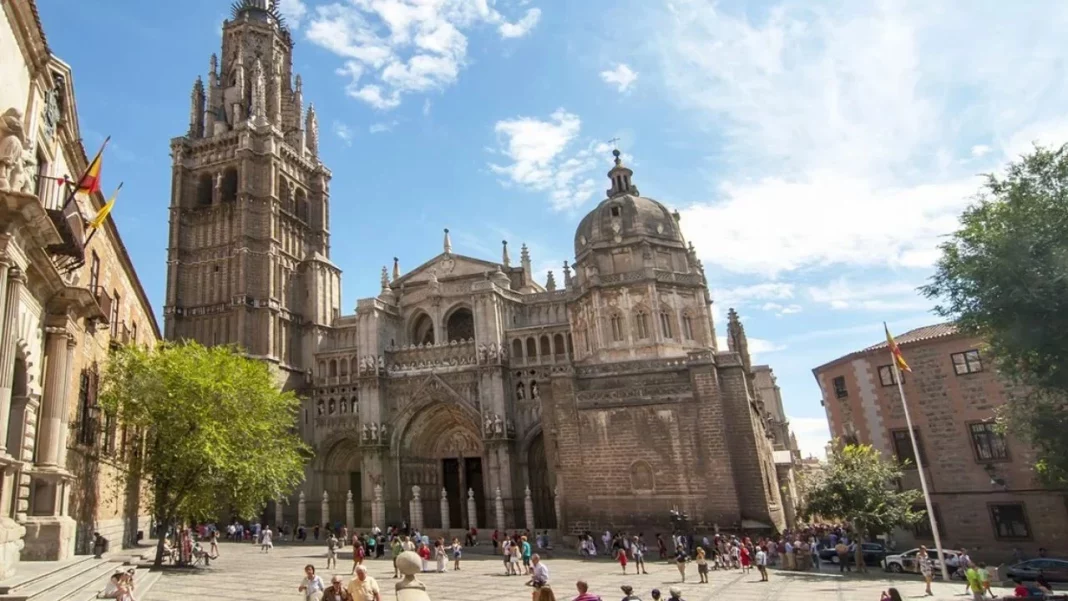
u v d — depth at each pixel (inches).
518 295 3041.3
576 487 1911.9
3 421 791.1
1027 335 1017.5
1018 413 1178.0
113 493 1518.2
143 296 1834.4
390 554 1972.2
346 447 3034.0
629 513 1851.6
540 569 1067.9
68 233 948.6
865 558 1785.2
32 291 953.5
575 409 1968.5
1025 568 1440.7
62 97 1055.6
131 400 1370.6
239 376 1531.7
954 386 1840.6
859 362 2050.9
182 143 3400.6
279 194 3400.6
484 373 2714.1
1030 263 1020.5
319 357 3184.1
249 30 3762.3
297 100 3823.8
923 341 1908.2
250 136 3336.6
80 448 1227.9
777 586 1252.5
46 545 945.5
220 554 1930.4
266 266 3152.1
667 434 1877.5
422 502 2778.1
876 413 1989.4
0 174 793.6
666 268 2407.7
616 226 2447.1
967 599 1069.1
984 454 1770.4
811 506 1633.9
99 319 1188.5
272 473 1536.7
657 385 1943.9
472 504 2429.9
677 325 2308.1
